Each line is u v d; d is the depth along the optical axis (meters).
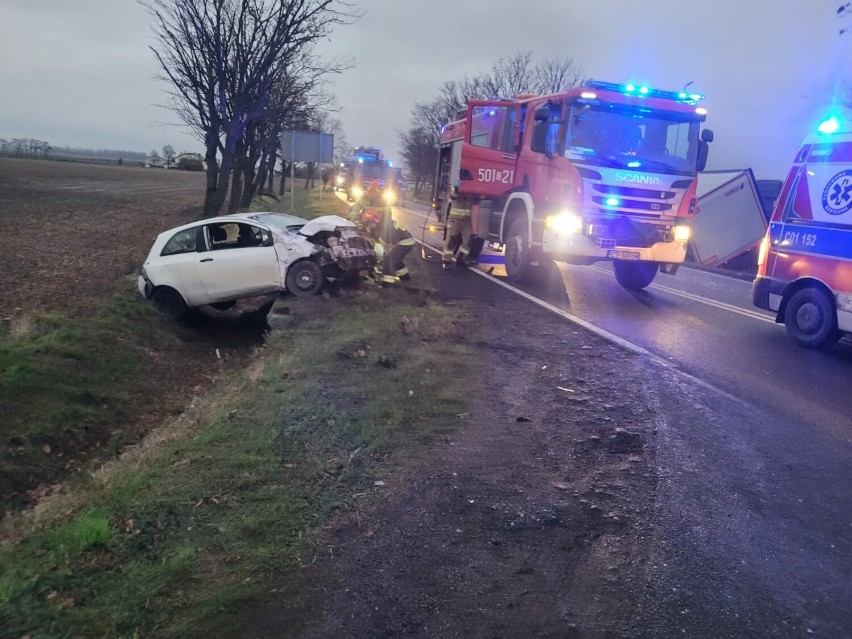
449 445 4.87
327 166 64.12
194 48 16.09
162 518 3.72
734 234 19.12
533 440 5.04
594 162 10.53
